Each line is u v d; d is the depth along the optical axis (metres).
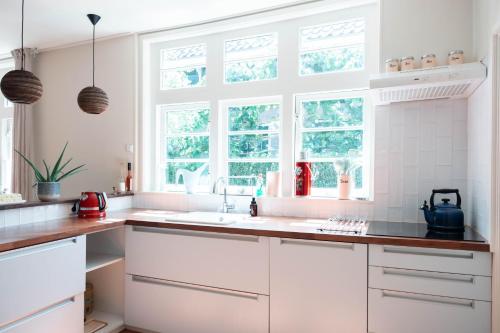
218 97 2.90
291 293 1.92
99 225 2.10
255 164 2.84
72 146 3.42
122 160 3.18
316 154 2.64
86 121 3.36
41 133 3.59
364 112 2.49
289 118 2.64
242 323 2.03
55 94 3.52
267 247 1.97
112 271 2.47
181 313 2.20
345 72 2.48
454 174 2.13
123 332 2.36
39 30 3.04
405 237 1.72
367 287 1.78
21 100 2.02
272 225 2.12
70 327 1.90
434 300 1.69
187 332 2.18
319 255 1.86
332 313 1.84
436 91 1.94
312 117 2.65
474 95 1.93
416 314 1.71
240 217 2.50
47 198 2.33
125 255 2.37
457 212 1.87
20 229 1.92
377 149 2.31
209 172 2.96
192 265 2.16
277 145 2.76
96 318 2.41
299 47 2.63
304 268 1.89
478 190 1.84
